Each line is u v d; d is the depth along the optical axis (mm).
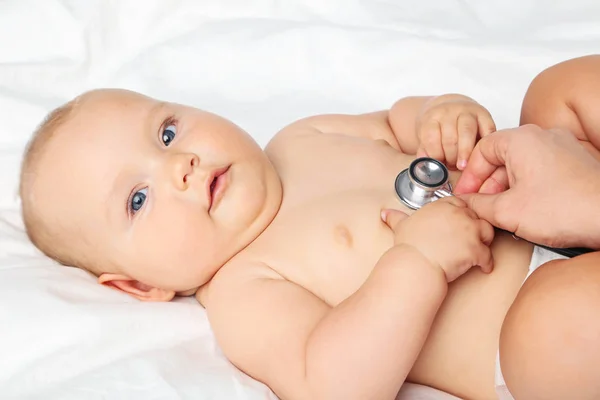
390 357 979
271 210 1213
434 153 1201
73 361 1110
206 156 1181
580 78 1173
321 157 1302
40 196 1227
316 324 1061
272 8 1811
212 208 1163
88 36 1734
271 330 1090
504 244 1090
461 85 1598
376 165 1268
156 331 1162
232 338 1128
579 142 1091
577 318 889
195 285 1215
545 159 993
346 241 1148
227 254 1191
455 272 1001
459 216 1014
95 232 1198
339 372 992
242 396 1072
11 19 1713
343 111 1640
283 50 1710
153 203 1158
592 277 906
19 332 1119
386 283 995
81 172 1188
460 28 1694
